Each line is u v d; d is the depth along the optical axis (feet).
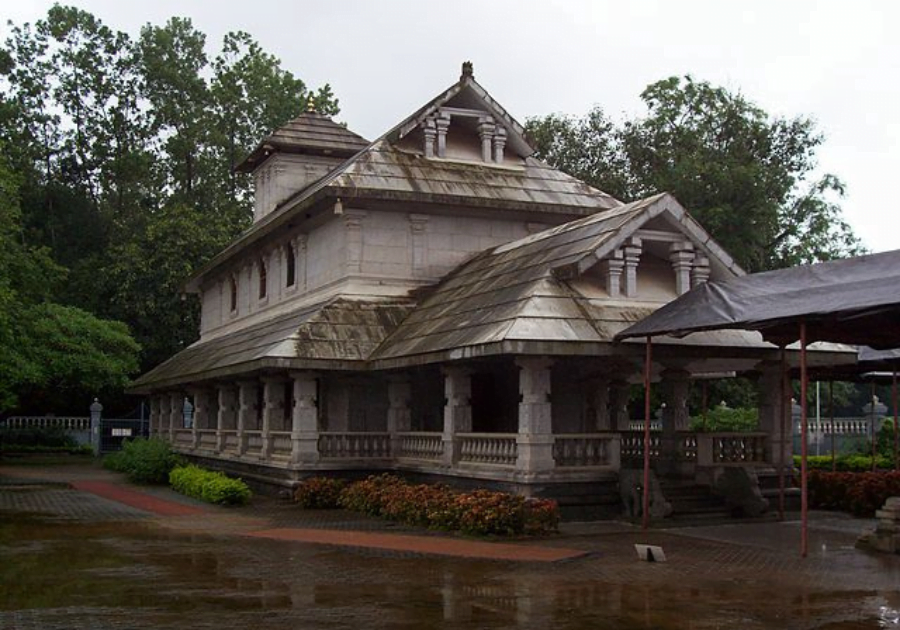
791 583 38.47
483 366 67.92
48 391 151.64
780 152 141.69
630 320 57.21
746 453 63.77
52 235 177.17
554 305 56.34
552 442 56.08
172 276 153.07
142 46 191.21
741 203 129.39
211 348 105.70
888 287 42.14
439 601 34.63
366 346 71.20
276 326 84.53
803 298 45.62
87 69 187.83
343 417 74.90
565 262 59.21
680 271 61.11
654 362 64.08
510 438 57.52
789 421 64.69
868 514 62.90
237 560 44.27
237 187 194.90
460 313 64.34
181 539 52.08
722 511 59.21
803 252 139.54
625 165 145.69
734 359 62.13
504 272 66.74
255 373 80.74
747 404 144.05
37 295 129.29
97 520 62.28
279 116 192.85
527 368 56.03
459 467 62.18
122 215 185.16
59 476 106.22
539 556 44.52
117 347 135.74
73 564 43.24
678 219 60.44
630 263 59.57
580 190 86.89
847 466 90.68
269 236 95.91
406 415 72.64
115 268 156.56
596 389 70.33
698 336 58.49
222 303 118.73
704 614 32.53
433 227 81.97
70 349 129.08
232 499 71.36
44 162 186.60
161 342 156.97
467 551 46.34
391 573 40.55
